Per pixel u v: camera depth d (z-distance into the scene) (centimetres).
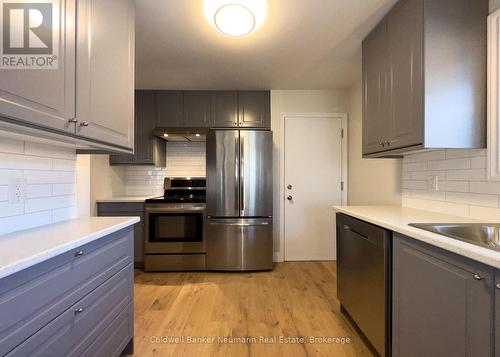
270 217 301
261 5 167
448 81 141
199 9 170
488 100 141
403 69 160
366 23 188
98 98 130
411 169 209
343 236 199
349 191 339
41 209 139
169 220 304
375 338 151
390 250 140
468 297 90
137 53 231
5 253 86
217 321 197
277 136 340
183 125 324
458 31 142
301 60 248
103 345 127
